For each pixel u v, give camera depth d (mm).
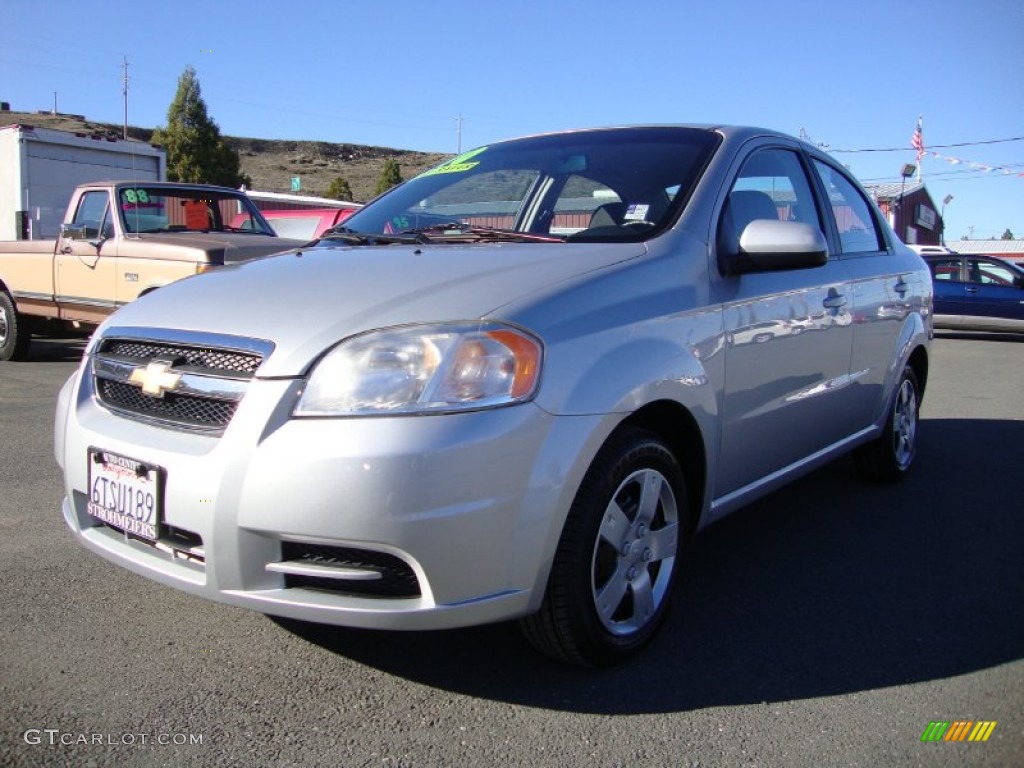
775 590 3537
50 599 3283
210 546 2404
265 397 2391
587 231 3289
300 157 112812
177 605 3256
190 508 2428
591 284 2723
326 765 2299
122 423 2732
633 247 3018
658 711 2590
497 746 2396
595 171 3598
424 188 4066
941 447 6121
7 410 6910
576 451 2475
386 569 2357
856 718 2572
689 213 3223
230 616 3172
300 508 2299
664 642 3049
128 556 2662
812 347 3721
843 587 3578
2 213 12664
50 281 9195
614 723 2520
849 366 4133
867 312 4262
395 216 3873
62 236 8812
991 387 9367
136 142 13695
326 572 2355
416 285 2639
